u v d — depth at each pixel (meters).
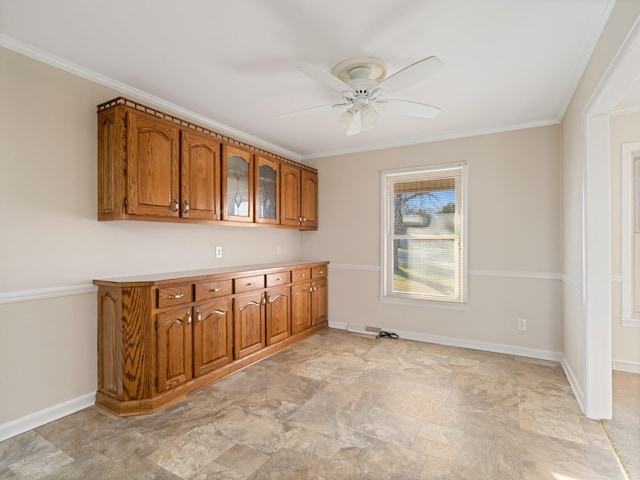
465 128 3.63
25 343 2.14
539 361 3.32
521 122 3.44
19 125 2.11
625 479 1.70
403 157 4.09
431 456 1.88
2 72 2.04
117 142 2.34
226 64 2.34
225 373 2.95
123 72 2.44
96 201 2.49
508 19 1.85
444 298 3.90
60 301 2.30
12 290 2.08
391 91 2.12
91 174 2.46
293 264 3.97
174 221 2.71
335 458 1.86
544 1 1.71
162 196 2.60
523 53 2.18
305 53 2.20
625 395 2.63
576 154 2.62
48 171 2.24
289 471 1.76
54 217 2.27
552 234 3.35
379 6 1.75
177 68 2.39
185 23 1.89
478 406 2.43
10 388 2.07
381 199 4.22
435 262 3.96
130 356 2.31
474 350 3.65
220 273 2.92
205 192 2.96
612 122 3.15
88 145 2.45
